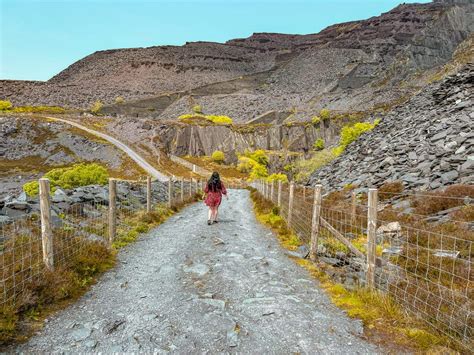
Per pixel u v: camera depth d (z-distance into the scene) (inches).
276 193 982.4
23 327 201.0
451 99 1040.2
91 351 180.7
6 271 225.6
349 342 191.0
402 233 393.1
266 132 6865.2
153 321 214.4
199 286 276.7
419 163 753.0
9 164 4564.5
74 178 1670.8
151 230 514.3
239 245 423.5
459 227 371.6
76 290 256.7
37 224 348.5
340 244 382.0
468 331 189.9
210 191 592.7
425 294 235.3
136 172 4325.8
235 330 203.6
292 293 263.6
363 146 1241.4
